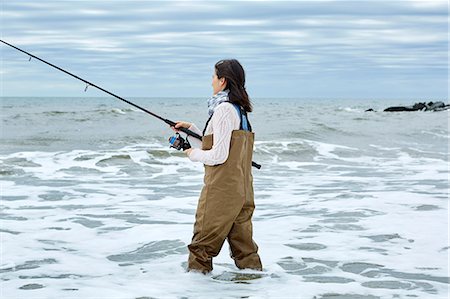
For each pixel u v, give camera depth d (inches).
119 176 430.0
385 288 168.6
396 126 893.2
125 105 2014.0
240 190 173.3
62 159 490.3
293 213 287.3
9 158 482.0
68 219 270.7
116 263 195.5
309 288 166.9
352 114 1299.2
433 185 389.1
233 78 173.9
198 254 178.4
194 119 1089.4
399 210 293.3
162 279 175.6
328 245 221.5
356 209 296.0
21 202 315.9
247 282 172.2
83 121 915.4
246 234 179.6
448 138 757.3
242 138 172.4
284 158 547.8
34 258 200.8
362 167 503.8
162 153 518.0
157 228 249.9
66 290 163.8
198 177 428.5
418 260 200.5
